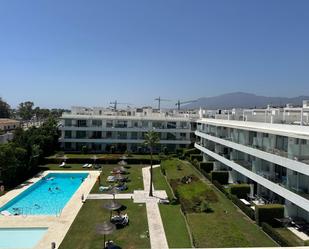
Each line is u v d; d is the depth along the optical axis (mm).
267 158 42344
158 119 102125
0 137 81312
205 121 81000
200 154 83750
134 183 63594
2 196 53812
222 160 61844
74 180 70062
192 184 57469
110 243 34625
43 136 87250
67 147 100625
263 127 46781
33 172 72688
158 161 86000
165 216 44188
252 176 46969
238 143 54312
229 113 72875
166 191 57656
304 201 33500
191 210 43219
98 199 52438
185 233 38031
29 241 37188
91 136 100812
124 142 100250
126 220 41312
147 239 36375
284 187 38281
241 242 31484
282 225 38094
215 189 55938
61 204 52406
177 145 102375
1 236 38406
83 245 35000
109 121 101875
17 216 44594
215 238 32281
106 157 86188
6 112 164000
